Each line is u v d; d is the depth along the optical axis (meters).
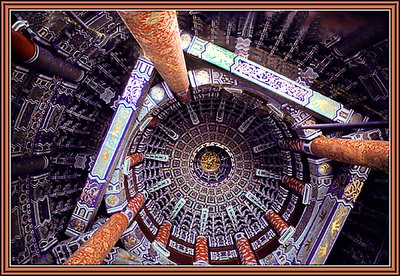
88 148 14.39
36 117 10.77
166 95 13.29
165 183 19.44
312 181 13.78
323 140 11.96
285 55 11.84
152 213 17.05
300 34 10.22
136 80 12.60
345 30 7.67
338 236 13.05
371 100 10.89
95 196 12.48
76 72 11.80
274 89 12.09
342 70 10.87
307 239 13.24
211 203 20.09
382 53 8.74
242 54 12.10
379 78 9.78
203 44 11.99
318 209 13.29
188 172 20.53
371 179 12.43
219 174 20.70
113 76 13.72
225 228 19.06
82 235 11.95
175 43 7.05
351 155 9.36
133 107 12.65
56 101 11.57
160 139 19.98
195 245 17.22
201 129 20.78
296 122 12.77
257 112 17.36
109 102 13.95
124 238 13.43
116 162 12.81
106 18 10.52
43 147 11.63
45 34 9.53
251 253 15.45
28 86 10.04
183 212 19.75
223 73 12.45
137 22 5.48
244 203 19.83
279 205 17.20
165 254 14.56
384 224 11.66
